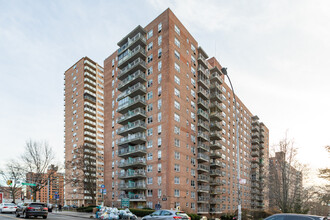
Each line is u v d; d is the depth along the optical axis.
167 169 43.22
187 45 54.69
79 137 92.81
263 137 103.06
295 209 37.03
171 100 46.50
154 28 52.00
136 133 48.72
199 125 54.09
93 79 100.06
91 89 98.06
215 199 57.56
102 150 97.19
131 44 53.47
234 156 73.44
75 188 89.19
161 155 44.78
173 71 48.22
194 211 48.50
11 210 35.81
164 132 45.16
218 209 58.00
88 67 99.38
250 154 89.44
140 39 51.94
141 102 48.75
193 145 51.94
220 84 67.94
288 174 36.69
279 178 37.25
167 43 48.47
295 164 36.88
